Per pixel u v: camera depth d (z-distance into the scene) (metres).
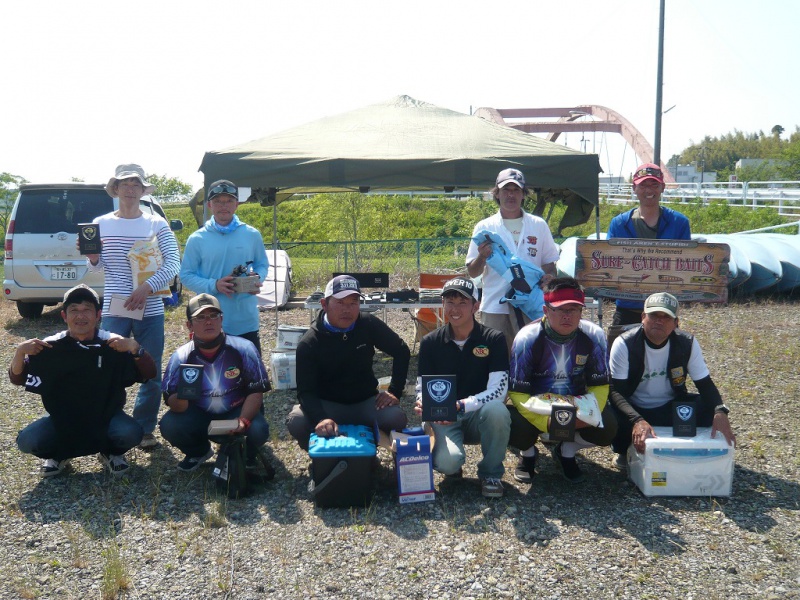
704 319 10.45
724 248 5.24
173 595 3.31
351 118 8.03
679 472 4.28
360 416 4.67
